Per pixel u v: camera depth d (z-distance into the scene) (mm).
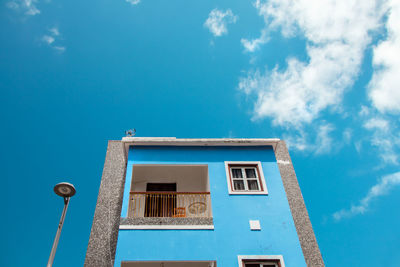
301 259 9266
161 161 11625
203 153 12008
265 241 9562
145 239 9422
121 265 9711
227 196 10586
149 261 9047
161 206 12062
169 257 9133
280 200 10562
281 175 12391
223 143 12172
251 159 11852
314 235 10523
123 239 9398
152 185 12711
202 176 12789
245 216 10086
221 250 9328
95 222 10625
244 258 9172
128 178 10922
